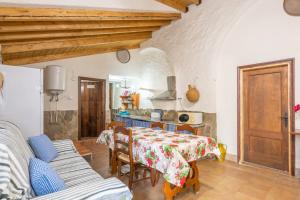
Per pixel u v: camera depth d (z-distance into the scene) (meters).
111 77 6.34
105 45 5.10
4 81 2.82
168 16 4.28
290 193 2.50
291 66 3.03
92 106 6.09
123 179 2.84
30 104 3.08
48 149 2.35
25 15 2.43
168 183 2.18
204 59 4.16
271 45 3.26
